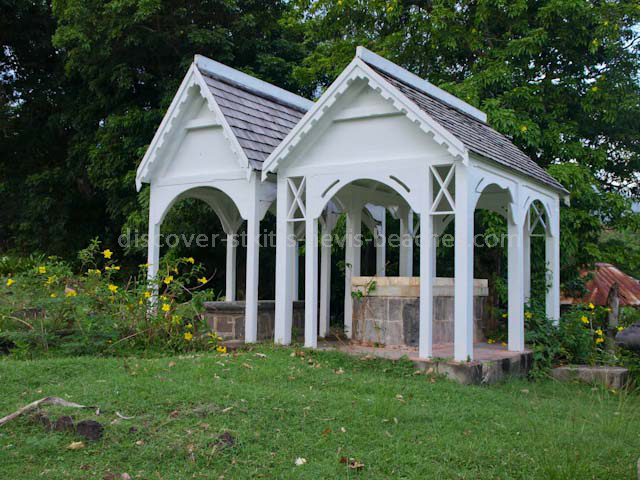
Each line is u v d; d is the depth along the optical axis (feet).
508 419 20.76
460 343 27.12
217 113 33.47
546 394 27.32
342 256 53.72
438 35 51.16
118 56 60.13
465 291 27.07
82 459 15.84
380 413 19.90
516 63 51.08
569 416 21.75
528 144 46.37
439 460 16.74
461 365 26.43
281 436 17.49
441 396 23.06
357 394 22.58
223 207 41.75
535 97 48.85
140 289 31.60
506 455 17.19
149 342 29.73
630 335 20.31
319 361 28.04
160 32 58.49
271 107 38.52
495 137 36.65
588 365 33.91
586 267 49.29
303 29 62.03
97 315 29.50
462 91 47.03
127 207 60.75
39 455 16.03
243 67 61.62
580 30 49.34
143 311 30.42
